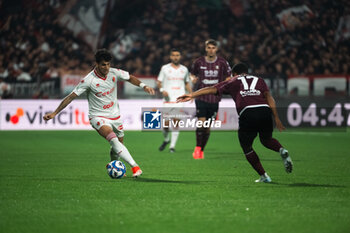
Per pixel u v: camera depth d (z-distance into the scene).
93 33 80.81
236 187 21.30
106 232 13.80
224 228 14.19
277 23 84.44
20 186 21.84
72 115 62.44
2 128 62.31
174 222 14.91
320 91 66.31
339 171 26.86
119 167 23.05
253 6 85.75
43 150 39.72
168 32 83.94
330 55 81.69
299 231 13.86
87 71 76.31
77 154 36.69
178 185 21.89
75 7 81.31
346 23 84.50
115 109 23.38
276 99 64.00
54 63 76.81
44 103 62.19
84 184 22.31
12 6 81.38
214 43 34.41
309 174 25.61
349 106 63.88
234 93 22.05
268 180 22.70
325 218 15.43
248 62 79.88
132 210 16.64
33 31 80.12
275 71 79.12
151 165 29.84
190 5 87.50
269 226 14.41
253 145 43.69
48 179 24.00
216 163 30.92
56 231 13.98
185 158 33.97
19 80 68.38
